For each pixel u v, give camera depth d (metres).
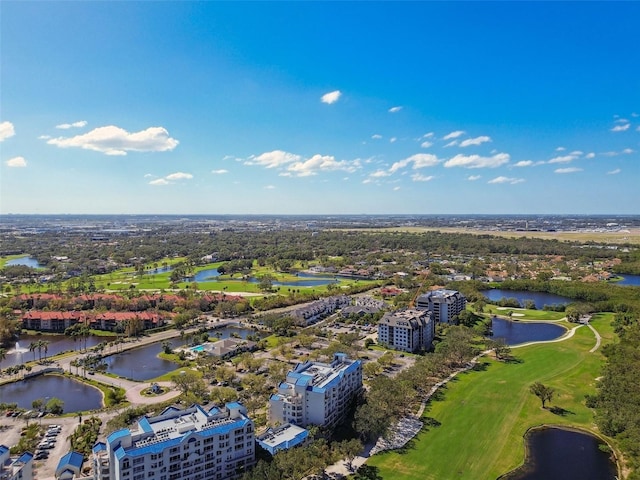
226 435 175.25
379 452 199.75
